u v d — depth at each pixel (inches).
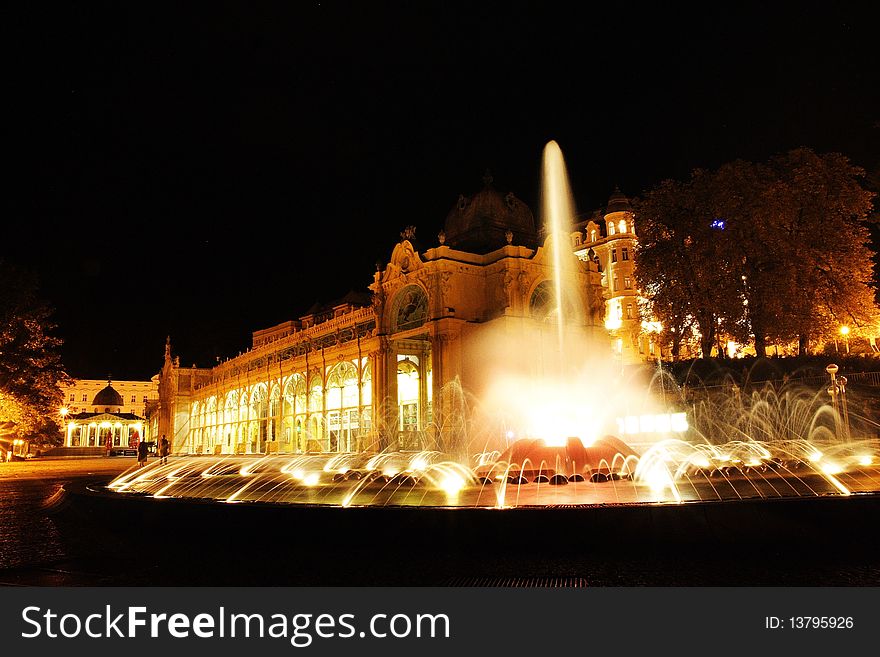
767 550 420.5
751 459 1100.5
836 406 1390.3
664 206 1969.7
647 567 392.8
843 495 450.6
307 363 2463.1
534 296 1898.4
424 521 446.0
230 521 506.6
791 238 1839.3
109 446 3853.3
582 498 593.3
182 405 3996.1
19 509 810.8
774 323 1775.3
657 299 1963.6
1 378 2198.6
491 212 2050.9
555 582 368.2
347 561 434.3
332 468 1293.1
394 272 1974.7
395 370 2006.6
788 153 1940.2
